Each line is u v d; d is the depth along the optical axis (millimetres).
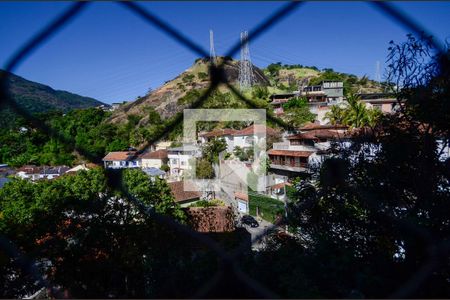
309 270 3789
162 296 3617
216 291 1385
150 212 1324
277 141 26016
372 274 3662
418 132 4789
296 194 5922
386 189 4723
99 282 5152
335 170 2057
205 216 10828
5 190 15062
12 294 4723
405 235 3848
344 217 4949
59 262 5477
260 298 1449
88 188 9844
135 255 5449
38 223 6703
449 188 4512
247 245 1218
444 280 3105
